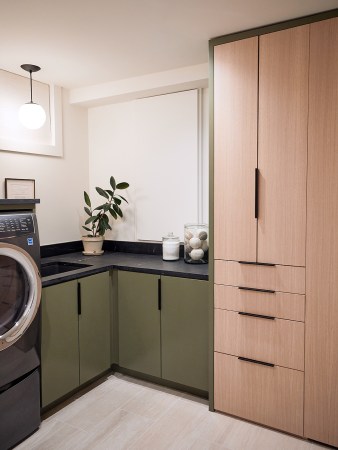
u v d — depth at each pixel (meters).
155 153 3.06
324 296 1.93
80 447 1.98
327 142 1.88
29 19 1.94
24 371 2.00
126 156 3.24
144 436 2.07
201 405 2.38
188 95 2.87
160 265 2.65
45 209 3.03
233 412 2.24
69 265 2.80
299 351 2.02
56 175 3.11
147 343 2.59
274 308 2.07
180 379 2.48
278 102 1.98
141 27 2.04
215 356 2.27
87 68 2.68
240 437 2.06
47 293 2.20
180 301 2.43
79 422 2.20
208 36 2.15
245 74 2.07
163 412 2.30
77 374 2.44
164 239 2.83
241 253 2.14
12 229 1.90
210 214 2.22
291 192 1.98
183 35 2.14
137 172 3.16
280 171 2.01
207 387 2.38
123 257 3.03
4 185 2.69
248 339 2.16
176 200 2.99
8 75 2.71
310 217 1.94
